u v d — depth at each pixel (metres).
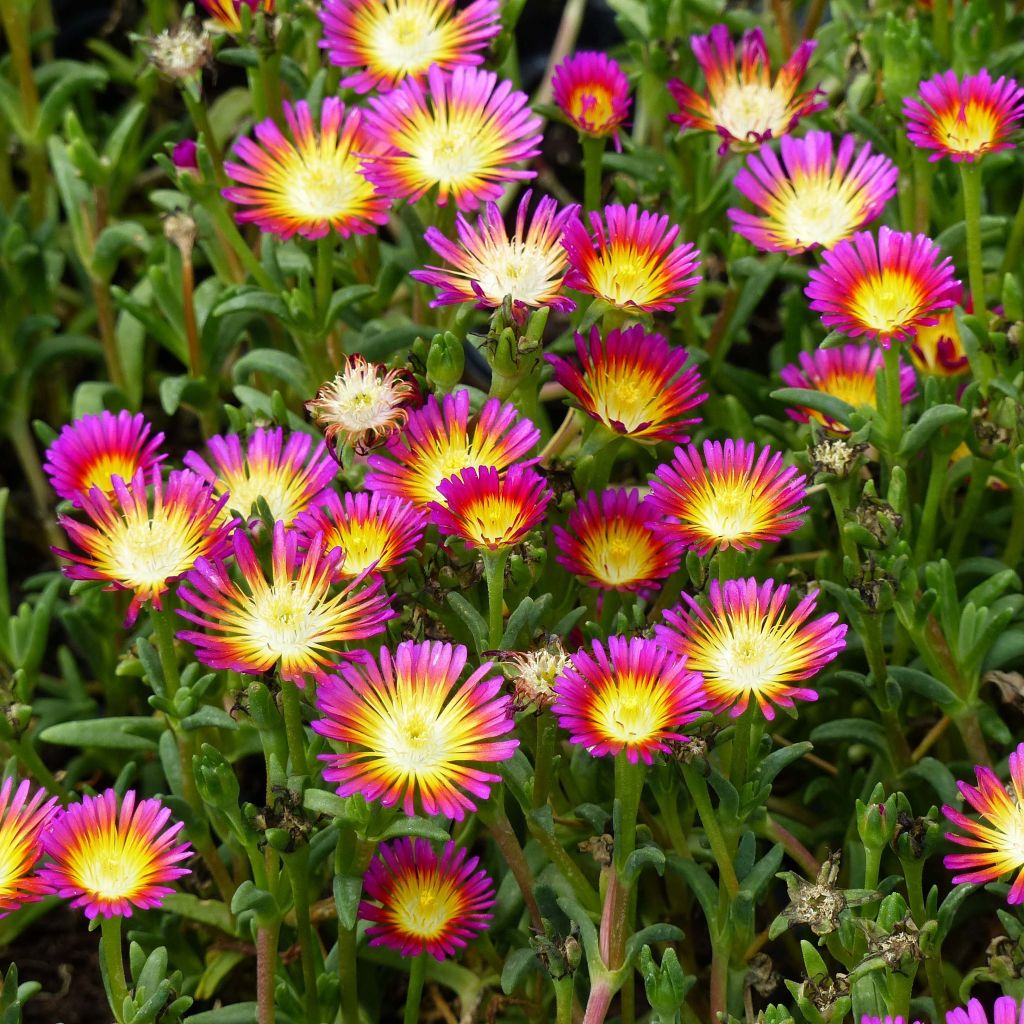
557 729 0.94
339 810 0.92
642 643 0.90
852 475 0.98
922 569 1.04
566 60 1.05
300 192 1.03
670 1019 0.92
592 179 1.07
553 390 1.16
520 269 0.97
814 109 1.05
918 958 0.91
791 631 0.92
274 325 1.12
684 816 0.98
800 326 1.10
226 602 0.92
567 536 0.98
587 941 0.93
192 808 0.98
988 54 1.11
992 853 0.91
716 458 0.94
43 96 1.26
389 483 0.95
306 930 0.96
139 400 1.16
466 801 0.90
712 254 1.16
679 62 1.17
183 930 1.02
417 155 1.02
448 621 0.97
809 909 0.92
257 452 0.98
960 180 1.09
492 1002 0.98
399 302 1.17
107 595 1.08
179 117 1.28
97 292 1.14
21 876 0.91
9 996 0.95
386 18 1.05
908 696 1.05
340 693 0.91
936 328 1.05
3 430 1.17
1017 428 1.02
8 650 1.08
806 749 0.94
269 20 1.06
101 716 1.12
